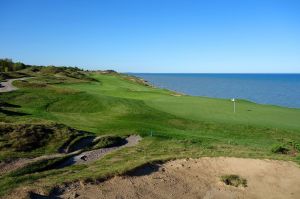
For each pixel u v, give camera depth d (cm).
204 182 1844
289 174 2019
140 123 3366
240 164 2114
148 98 5262
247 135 3209
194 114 3906
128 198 1534
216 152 2347
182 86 18575
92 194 1504
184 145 2580
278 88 17162
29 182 1551
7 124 2358
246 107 4525
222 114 3962
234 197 1730
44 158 1933
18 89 5238
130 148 2391
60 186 1510
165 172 1877
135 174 1778
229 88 17088
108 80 9638
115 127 3088
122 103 4334
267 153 2448
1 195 1377
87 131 2758
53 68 10825
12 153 1948
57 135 2373
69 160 2030
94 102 4459
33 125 2427
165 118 3681
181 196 1655
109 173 1697
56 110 4153
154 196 1602
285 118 3897
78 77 9212
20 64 11262
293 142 2845
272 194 1786
